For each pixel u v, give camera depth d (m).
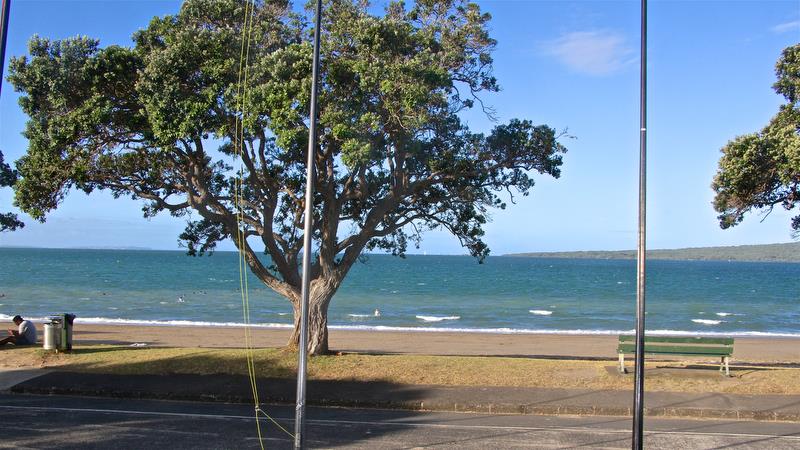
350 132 12.74
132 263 126.56
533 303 54.88
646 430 10.59
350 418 11.37
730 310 51.25
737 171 13.91
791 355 24.55
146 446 9.27
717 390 13.00
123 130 14.79
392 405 12.20
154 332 30.00
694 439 10.05
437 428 10.64
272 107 12.89
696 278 105.31
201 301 51.47
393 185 16.06
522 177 16.91
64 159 14.79
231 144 16.52
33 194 15.05
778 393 12.78
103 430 10.20
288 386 13.28
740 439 10.05
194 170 15.36
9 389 13.34
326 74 13.68
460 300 57.31
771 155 13.51
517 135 15.73
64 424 10.57
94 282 72.62
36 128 14.05
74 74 13.50
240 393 12.75
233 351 16.55
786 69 14.41
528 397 12.42
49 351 16.81
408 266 145.88
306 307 7.67
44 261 130.38
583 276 106.00
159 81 13.24
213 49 13.49
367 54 13.62
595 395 12.60
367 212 17.38
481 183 16.77
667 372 14.45
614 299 60.28
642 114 8.47
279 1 15.15
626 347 14.24
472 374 14.14
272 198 16.03
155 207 18.36
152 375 14.24
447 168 15.80
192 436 9.91
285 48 14.22
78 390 13.16
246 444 9.48
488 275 106.31
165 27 14.51
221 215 15.71
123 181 16.11
